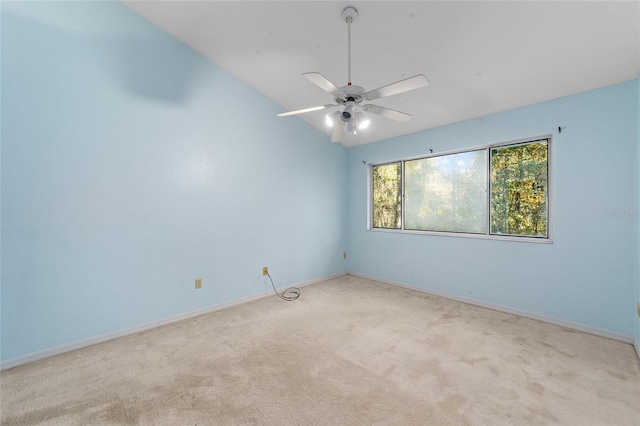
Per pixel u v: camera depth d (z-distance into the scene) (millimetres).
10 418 1638
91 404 1754
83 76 2477
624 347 2396
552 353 2311
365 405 1731
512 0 1938
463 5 2049
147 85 2850
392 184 4559
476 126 3457
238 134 3584
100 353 2373
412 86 1965
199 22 2793
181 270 3100
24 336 2227
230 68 3424
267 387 1910
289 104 4012
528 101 2979
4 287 2156
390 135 4305
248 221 3699
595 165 2633
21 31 2189
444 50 2508
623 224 2492
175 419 1629
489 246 3367
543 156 3072
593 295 2658
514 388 1877
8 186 2158
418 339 2580
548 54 2338
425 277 4016
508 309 3213
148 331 2803
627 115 2467
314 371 2090
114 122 2648
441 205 3963
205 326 2914
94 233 2549
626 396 1782
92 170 2533
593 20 1967
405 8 2174
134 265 2779
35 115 2256
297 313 3250
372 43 2611
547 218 3047
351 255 5082
